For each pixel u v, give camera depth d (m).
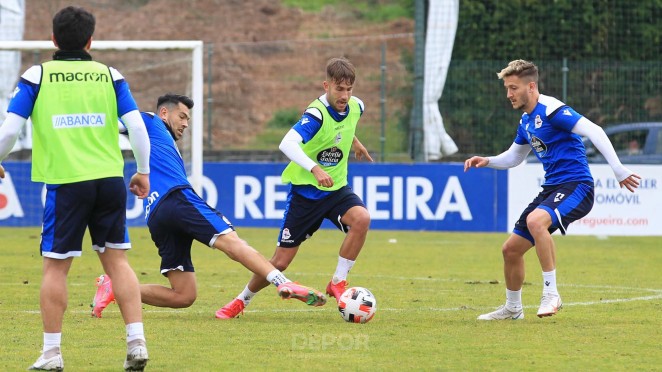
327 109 29.08
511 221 62.56
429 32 71.94
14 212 63.09
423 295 35.16
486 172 62.53
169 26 117.25
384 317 29.41
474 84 73.38
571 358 22.47
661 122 71.06
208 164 63.00
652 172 61.84
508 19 80.06
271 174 62.91
